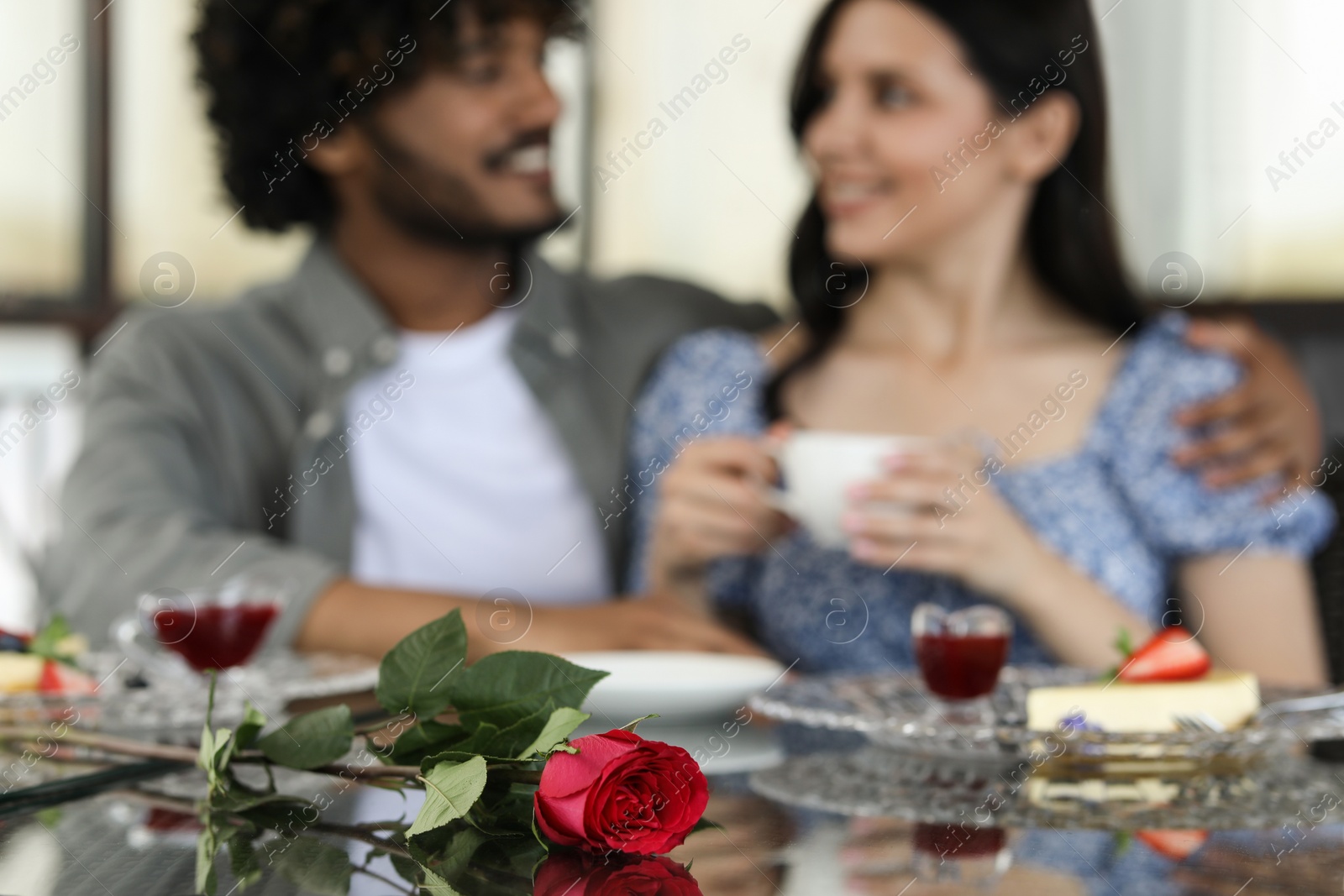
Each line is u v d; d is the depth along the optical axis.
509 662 0.63
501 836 0.63
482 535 1.93
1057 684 1.05
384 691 0.64
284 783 0.74
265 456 1.87
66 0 3.07
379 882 0.54
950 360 1.72
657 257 3.04
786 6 2.92
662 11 2.97
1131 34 2.73
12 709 0.90
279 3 1.86
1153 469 1.61
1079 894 0.54
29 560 1.70
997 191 1.69
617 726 0.96
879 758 0.85
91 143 3.12
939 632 0.96
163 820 0.66
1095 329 1.72
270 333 1.91
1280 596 1.55
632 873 0.56
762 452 1.50
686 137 3.01
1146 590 1.56
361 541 1.93
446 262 1.98
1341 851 0.60
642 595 1.75
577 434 1.92
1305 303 2.65
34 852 0.60
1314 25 2.65
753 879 0.56
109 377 1.83
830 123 1.71
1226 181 2.73
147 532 1.50
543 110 1.94
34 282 3.13
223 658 1.10
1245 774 0.79
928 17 1.65
